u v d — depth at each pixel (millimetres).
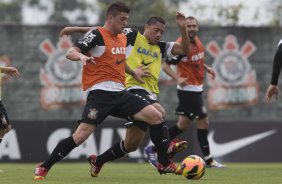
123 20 29828
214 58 76062
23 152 57781
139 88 34219
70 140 30062
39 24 74625
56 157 30234
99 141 58156
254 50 76625
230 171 39500
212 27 76062
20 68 74688
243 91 76312
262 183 29688
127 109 30156
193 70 43562
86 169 42562
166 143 30453
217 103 76000
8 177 33000
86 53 29750
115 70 30031
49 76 74625
